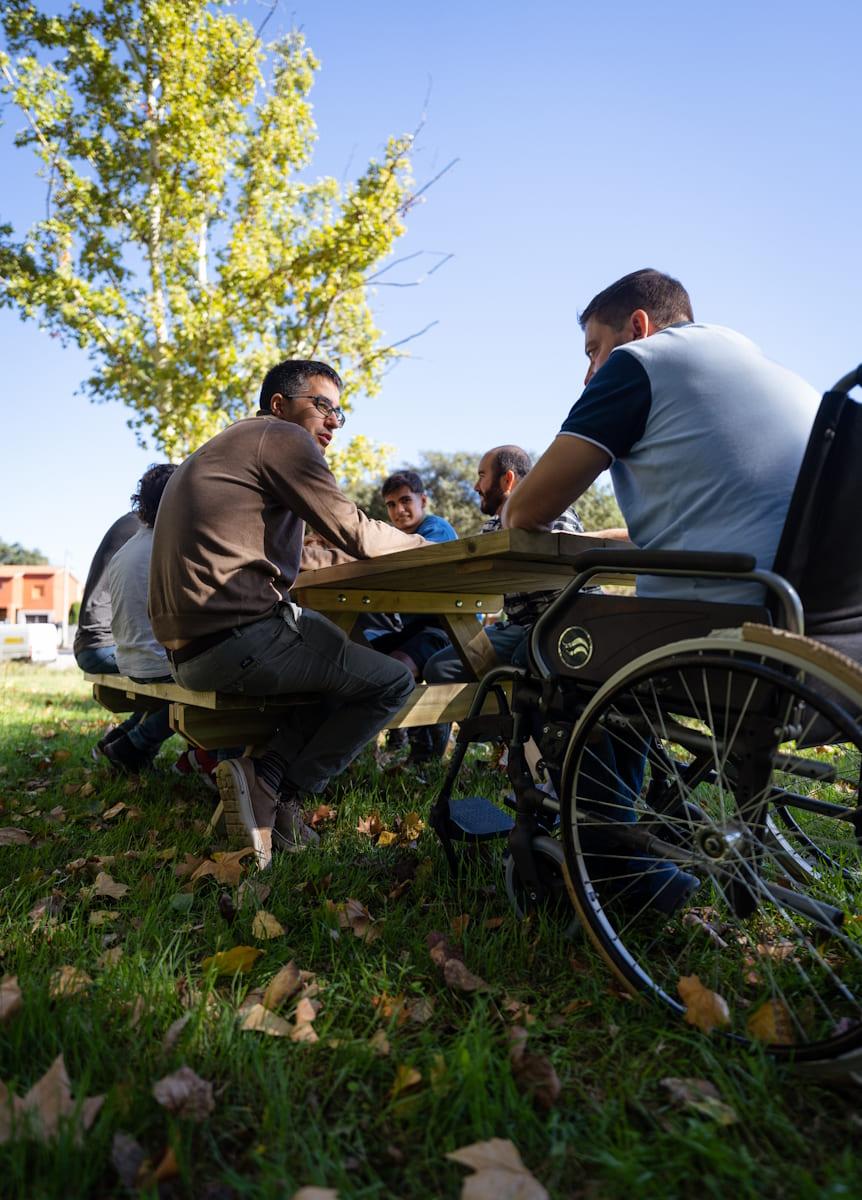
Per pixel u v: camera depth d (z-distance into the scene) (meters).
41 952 1.67
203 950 1.76
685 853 1.49
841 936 1.48
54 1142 1.07
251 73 12.52
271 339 12.62
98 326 11.85
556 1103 1.24
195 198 12.66
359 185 12.05
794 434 1.62
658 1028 1.43
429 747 3.70
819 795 2.60
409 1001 1.53
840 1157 1.12
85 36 11.66
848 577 1.47
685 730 1.54
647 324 2.01
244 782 2.37
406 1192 1.07
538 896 1.79
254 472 2.34
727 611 1.45
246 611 2.29
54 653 21.42
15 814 3.02
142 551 3.18
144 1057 1.31
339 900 2.05
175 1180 1.06
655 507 1.71
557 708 1.71
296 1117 1.20
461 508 38.50
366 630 4.10
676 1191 1.06
